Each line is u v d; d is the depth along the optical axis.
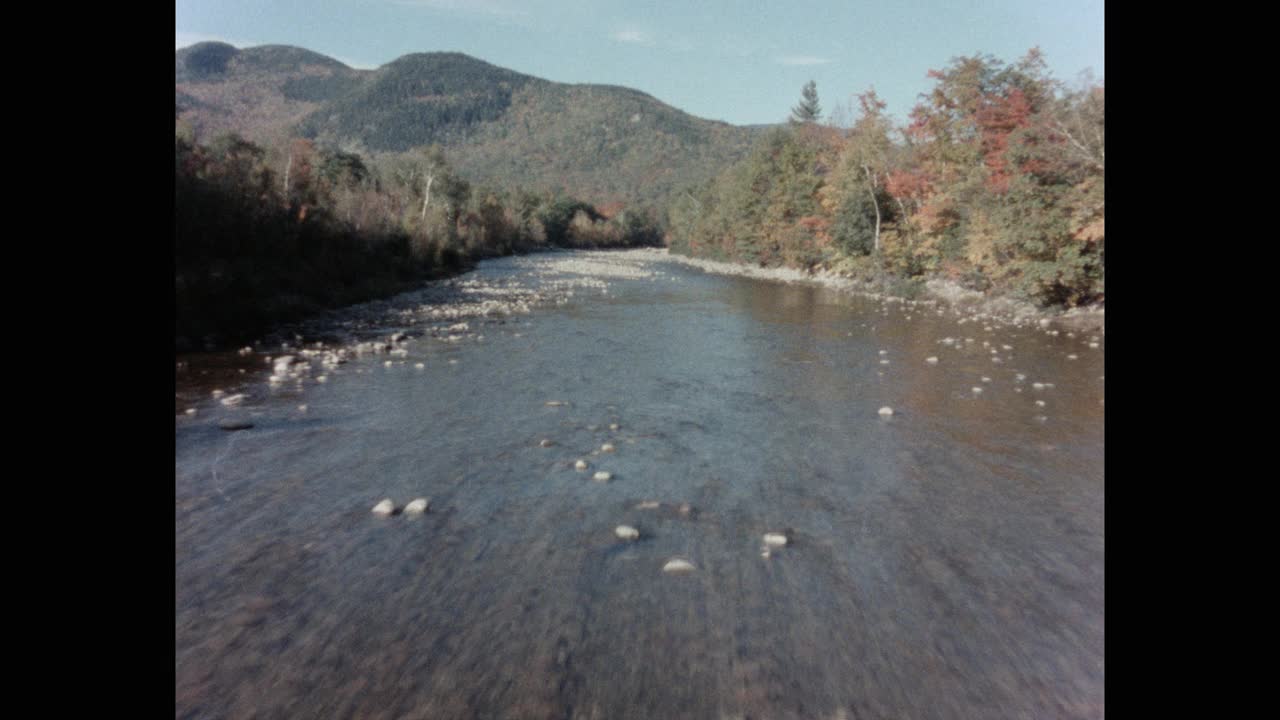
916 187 35.47
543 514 6.54
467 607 4.90
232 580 5.24
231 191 22.64
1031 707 3.89
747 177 54.00
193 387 11.55
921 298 29.38
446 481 7.39
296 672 4.14
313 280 23.61
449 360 14.31
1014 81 32.94
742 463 8.09
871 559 5.71
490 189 89.75
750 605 4.96
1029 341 17.66
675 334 18.25
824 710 3.84
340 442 8.74
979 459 8.30
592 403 10.85
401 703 3.87
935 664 4.29
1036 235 22.55
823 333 18.78
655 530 6.20
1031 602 5.04
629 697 3.93
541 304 25.47
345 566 5.50
